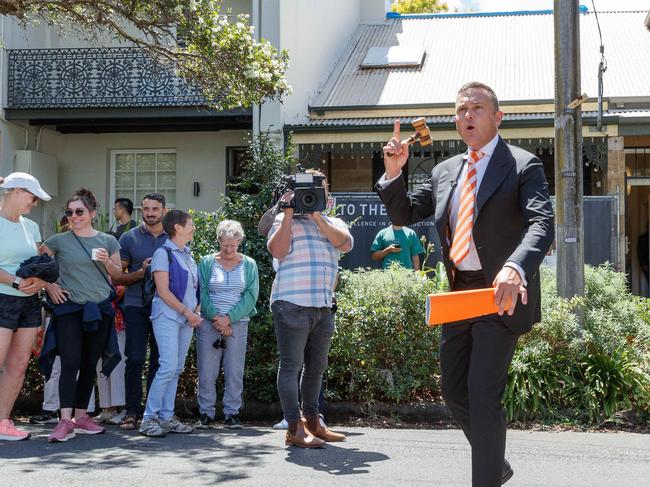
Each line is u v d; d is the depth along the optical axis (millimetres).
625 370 7852
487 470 4016
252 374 8359
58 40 16344
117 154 16891
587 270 9289
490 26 18750
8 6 9031
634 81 15039
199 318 7426
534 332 7988
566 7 8484
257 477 5520
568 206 8461
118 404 8102
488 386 4062
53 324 7180
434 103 14750
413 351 8211
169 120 15469
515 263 3666
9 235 6953
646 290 17297
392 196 4414
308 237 6516
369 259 12094
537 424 7684
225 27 10070
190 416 8453
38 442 6883
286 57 10586
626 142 16078
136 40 10242
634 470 5812
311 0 15727
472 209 4242
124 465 5883
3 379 7051
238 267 7844
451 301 3525
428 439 7016
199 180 16578
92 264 7219
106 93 15375
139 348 7738
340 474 5621
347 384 8234
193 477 5504
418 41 18281
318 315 6508
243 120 15297
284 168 9414
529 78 15719
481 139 4262
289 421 6594
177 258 7453
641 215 17406
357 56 17750
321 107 15039
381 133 14125
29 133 16000
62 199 16828
